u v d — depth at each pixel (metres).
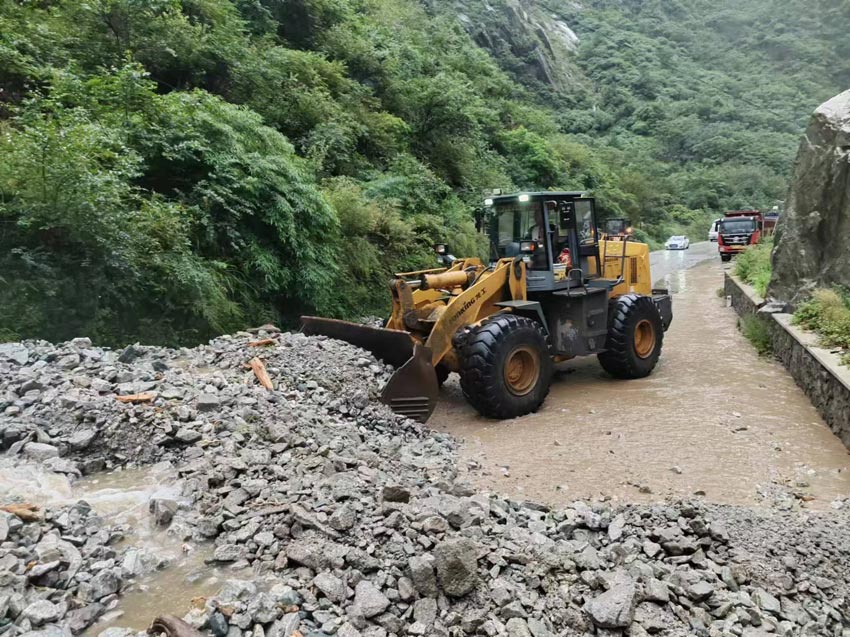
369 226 10.97
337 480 3.39
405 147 16.36
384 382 5.40
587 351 6.66
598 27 81.75
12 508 2.80
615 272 8.18
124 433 3.77
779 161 55.56
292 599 2.40
